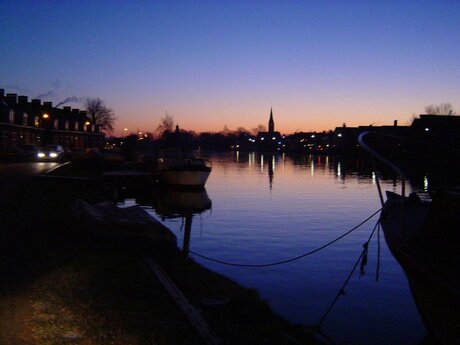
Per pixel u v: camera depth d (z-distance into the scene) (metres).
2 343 5.91
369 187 37.97
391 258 13.54
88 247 11.55
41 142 72.19
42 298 7.66
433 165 51.97
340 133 121.62
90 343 6.08
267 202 27.70
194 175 32.25
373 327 8.55
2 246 11.16
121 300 7.91
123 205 25.52
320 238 16.72
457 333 6.41
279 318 8.50
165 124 99.88
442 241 7.11
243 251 14.49
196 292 9.33
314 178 47.78
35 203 18.47
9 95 71.50
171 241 12.59
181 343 6.36
